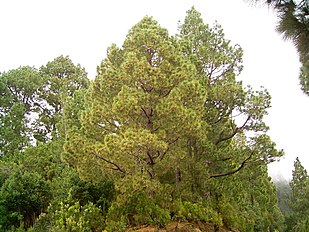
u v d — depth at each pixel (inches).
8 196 629.0
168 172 722.2
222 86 757.9
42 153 898.1
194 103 639.1
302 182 1859.0
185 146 688.4
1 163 801.6
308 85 406.0
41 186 678.5
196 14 871.1
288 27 193.6
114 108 569.6
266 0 192.4
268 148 724.0
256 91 753.6
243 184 894.4
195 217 594.9
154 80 586.9
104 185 664.4
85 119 631.8
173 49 634.2
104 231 538.6
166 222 555.5
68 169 735.7
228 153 731.4
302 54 203.9
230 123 764.0
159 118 606.9
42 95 1379.2
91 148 581.6
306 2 191.9
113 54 672.4
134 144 543.2
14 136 1098.7
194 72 674.2
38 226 579.2
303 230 1007.0
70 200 600.1
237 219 681.0
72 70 1457.9
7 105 1235.2
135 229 550.0
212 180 702.5
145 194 590.9
